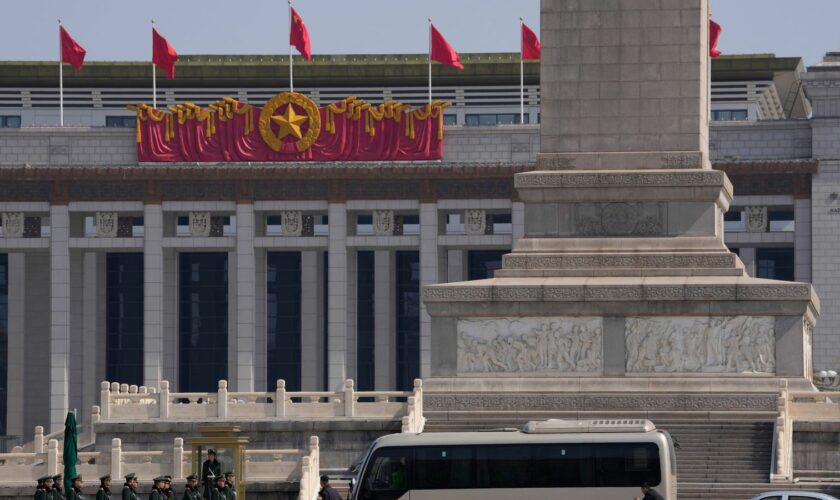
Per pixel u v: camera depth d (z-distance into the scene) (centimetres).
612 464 18588
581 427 18788
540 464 18650
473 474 18688
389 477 18738
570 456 18638
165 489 19562
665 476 18525
